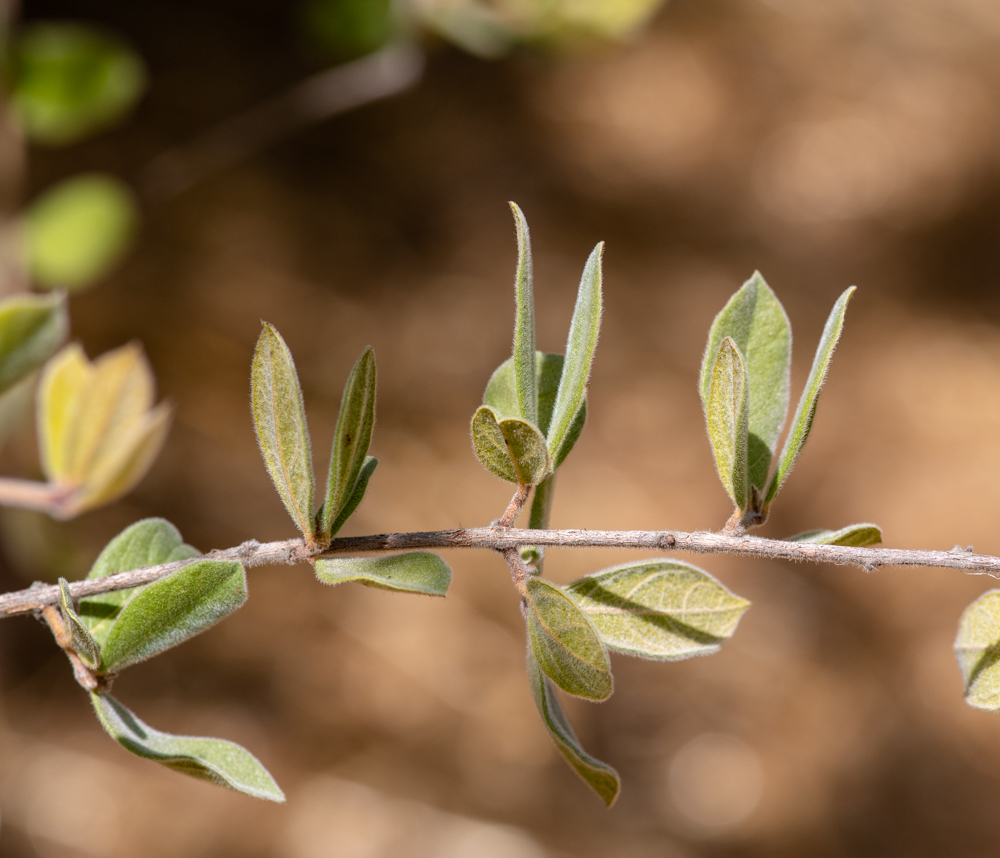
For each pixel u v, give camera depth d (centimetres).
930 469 163
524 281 32
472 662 129
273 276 158
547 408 33
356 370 31
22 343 37
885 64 231
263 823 111
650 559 33
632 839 121
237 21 177
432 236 177
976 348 184
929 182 210
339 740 119
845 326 185
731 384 32
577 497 149
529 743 125
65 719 111
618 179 195
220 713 116
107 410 38
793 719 134
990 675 33
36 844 102
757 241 195
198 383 143
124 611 31
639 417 161
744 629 141
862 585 149
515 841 115
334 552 32
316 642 126
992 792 131
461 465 150
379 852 112
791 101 218
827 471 162
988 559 32
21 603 32
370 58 54
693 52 221
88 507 38
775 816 126
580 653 32
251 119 165
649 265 185
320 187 174
